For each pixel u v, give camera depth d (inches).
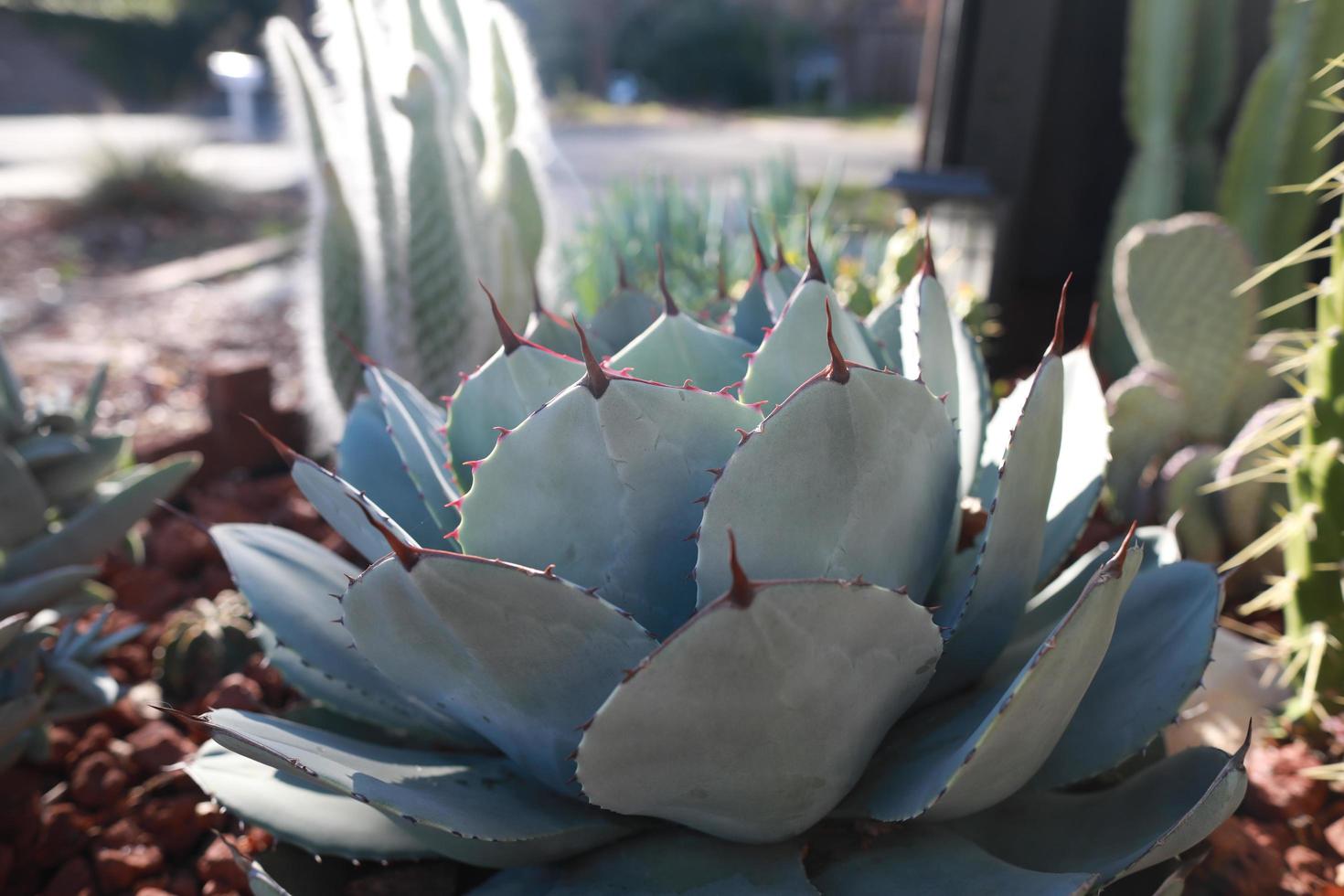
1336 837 28.5
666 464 20.5
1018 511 21.3
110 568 43.1
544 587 18.9
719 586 20.1
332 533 46.9
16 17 418.0
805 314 22.3
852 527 20.0
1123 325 65.4
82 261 143.6
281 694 34.6
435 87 40.8
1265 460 38.8
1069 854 22.6
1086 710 23.3
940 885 20.5
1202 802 20.1
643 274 60.1
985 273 65.5
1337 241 28.7
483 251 45.3
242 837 28.7
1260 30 69.7
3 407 35.0
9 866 28.7
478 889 22.5
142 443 51.8
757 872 20.9
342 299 45.9
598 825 21.5
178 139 203.8
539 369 22.4
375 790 20.0
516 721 21.0
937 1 76.4
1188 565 24.5
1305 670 31.9
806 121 442.6
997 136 73.7
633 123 409.1
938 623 22.9
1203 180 66.0
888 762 22.2
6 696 29.0
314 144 45.9
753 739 18.8
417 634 20.2
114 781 30.8
